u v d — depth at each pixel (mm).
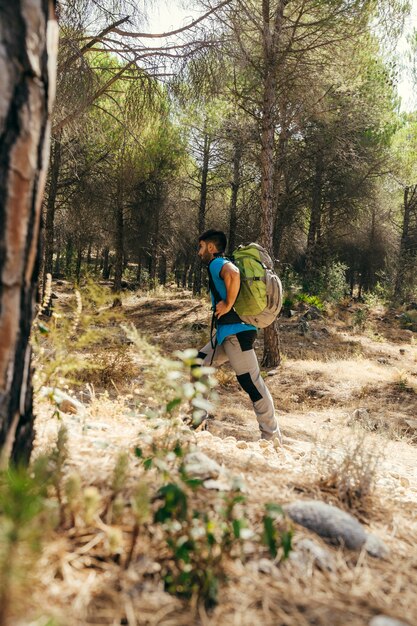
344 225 22766
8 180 1421
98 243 24656
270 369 10961
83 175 16031
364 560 1767
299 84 10906
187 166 22984
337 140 16875
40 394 2484
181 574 1387
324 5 9789
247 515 1830
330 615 1382
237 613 1345
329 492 2365
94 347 7344
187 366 2184
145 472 1966
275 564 1597
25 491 1124
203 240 4484
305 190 20375
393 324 19188
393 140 22250
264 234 10727
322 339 14594
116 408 3352
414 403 9078
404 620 1423
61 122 7484
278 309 4418
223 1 7656
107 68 8180
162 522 1519
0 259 1421
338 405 8938
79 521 1562
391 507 2412
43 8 1521
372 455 2662
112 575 1394
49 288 2684
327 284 21828
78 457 2080
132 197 19906
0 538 1051
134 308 19109
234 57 8008
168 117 9156
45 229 15469
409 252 27125
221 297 4355
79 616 1224
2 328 1448
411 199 25531
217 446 3016
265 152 10633
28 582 1211
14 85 1424
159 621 1265
